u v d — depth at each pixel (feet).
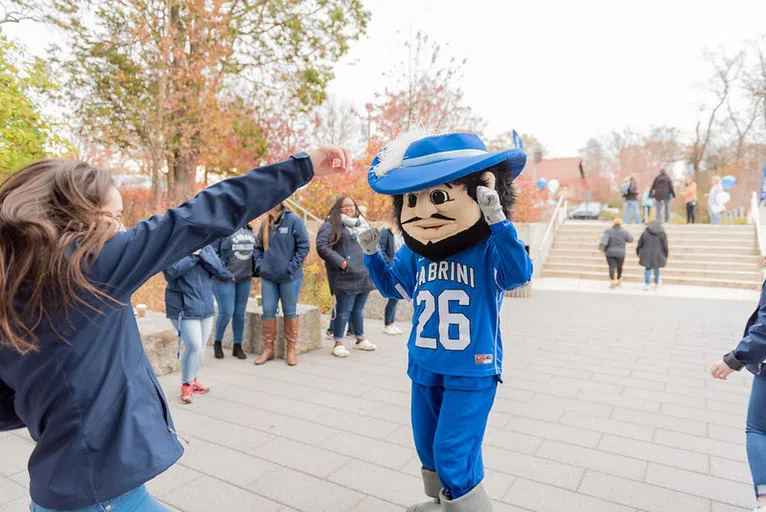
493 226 7.07
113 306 4.28
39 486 4.34
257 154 53.88
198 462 11.09
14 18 35.53
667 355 20.79
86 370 4.25
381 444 12.07
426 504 8.65
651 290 42.11
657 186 55.88
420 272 8.41
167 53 39.45
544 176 127.24
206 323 14.93
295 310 18.65
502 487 10.14
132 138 46.32
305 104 52.42
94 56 42.09
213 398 15.10
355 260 19.58
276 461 11.17
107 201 4.54
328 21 48.29
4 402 4.69
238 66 48.11
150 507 4.75
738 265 46.39
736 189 111.86
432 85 51.70
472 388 7.61
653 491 10.05
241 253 18.71
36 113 21.50
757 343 7.70
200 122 43.62
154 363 17.02
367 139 49.85
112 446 4.36
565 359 20.02
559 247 56.39
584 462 11.23
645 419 13.74
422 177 7.45
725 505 9.59
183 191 47.91
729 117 110.01
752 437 8.34
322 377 17.22
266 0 45.24
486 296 7.83
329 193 42.42
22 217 3.90
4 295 3.90
